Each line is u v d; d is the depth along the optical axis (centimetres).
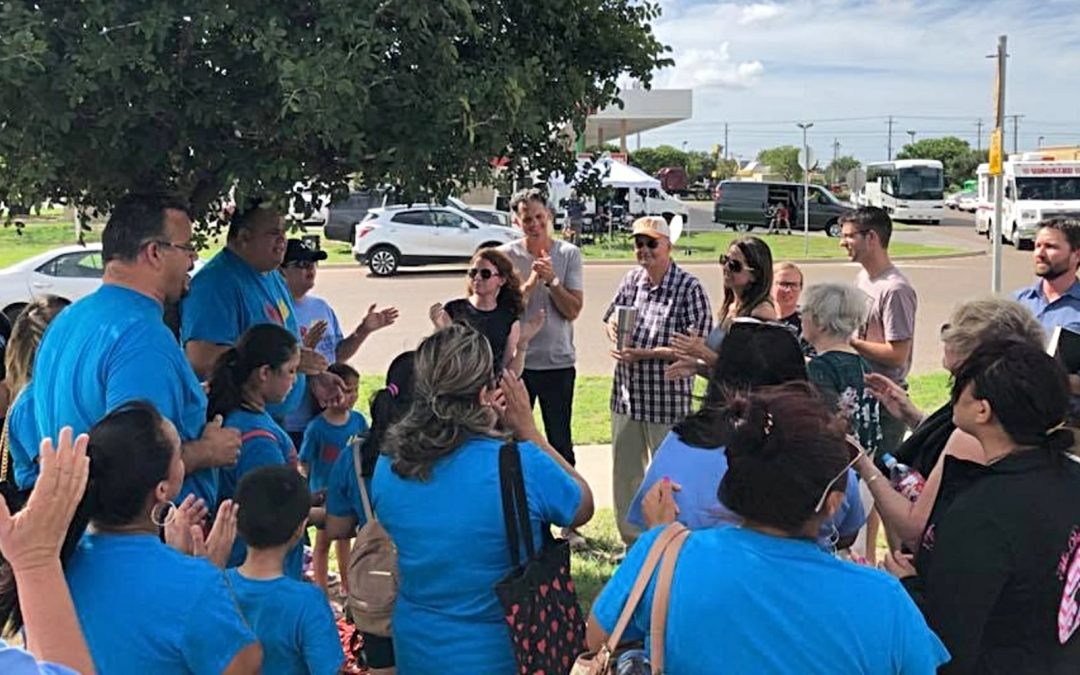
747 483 186
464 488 254
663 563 191
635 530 372
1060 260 481
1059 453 224
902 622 181
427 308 1720
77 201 388
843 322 377
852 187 3262
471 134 300
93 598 211
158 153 319
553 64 369
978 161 9169
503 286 536
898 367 492
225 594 224
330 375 447
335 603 444
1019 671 212
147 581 214
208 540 267
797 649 177
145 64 270
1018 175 3117
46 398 283
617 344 529
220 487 336
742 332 290
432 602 260
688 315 524
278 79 274
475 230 2345
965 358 262
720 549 187
